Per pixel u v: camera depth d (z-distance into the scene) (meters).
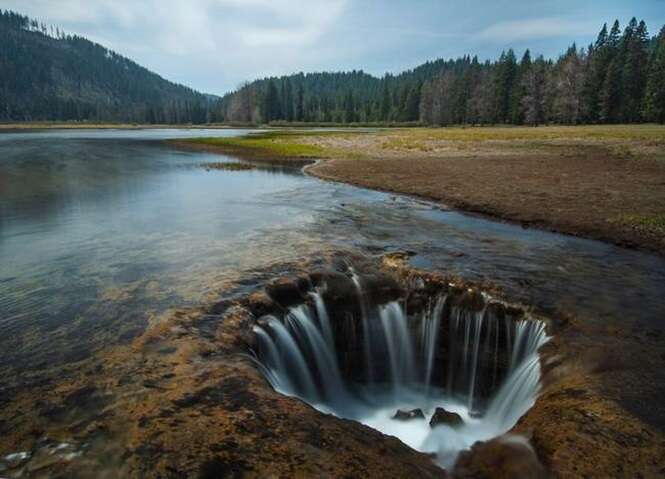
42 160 40.19
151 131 116.31
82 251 12.95
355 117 155.25
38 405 5.75
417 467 4.88
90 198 21.98
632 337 8.09
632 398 6.12
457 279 10.70
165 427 5.22
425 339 10.62
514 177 27.36
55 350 7.27
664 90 72.31
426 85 134.25
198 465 4.60
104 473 4.54
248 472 4.51
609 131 59.84
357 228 15.91
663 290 10.36
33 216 17.88
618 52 83.06
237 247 13.20
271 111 159.62
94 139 74.25
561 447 5.11
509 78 98.94
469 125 107.88
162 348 7.23
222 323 8.14
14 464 4.70
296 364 8.95
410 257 12.46
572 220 16.59
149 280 10.43
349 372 10.12
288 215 18.05
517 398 7.86
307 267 11.22
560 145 46.56
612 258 12.72
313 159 41.22
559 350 7.83
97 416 5.48
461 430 7.76
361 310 10.41
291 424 5.30
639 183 24.44
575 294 10.03
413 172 30.45
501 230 15.94
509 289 10.22
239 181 28.17
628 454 4.96
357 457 4.84
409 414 8.26
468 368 9.98
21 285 10.27
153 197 22.30
